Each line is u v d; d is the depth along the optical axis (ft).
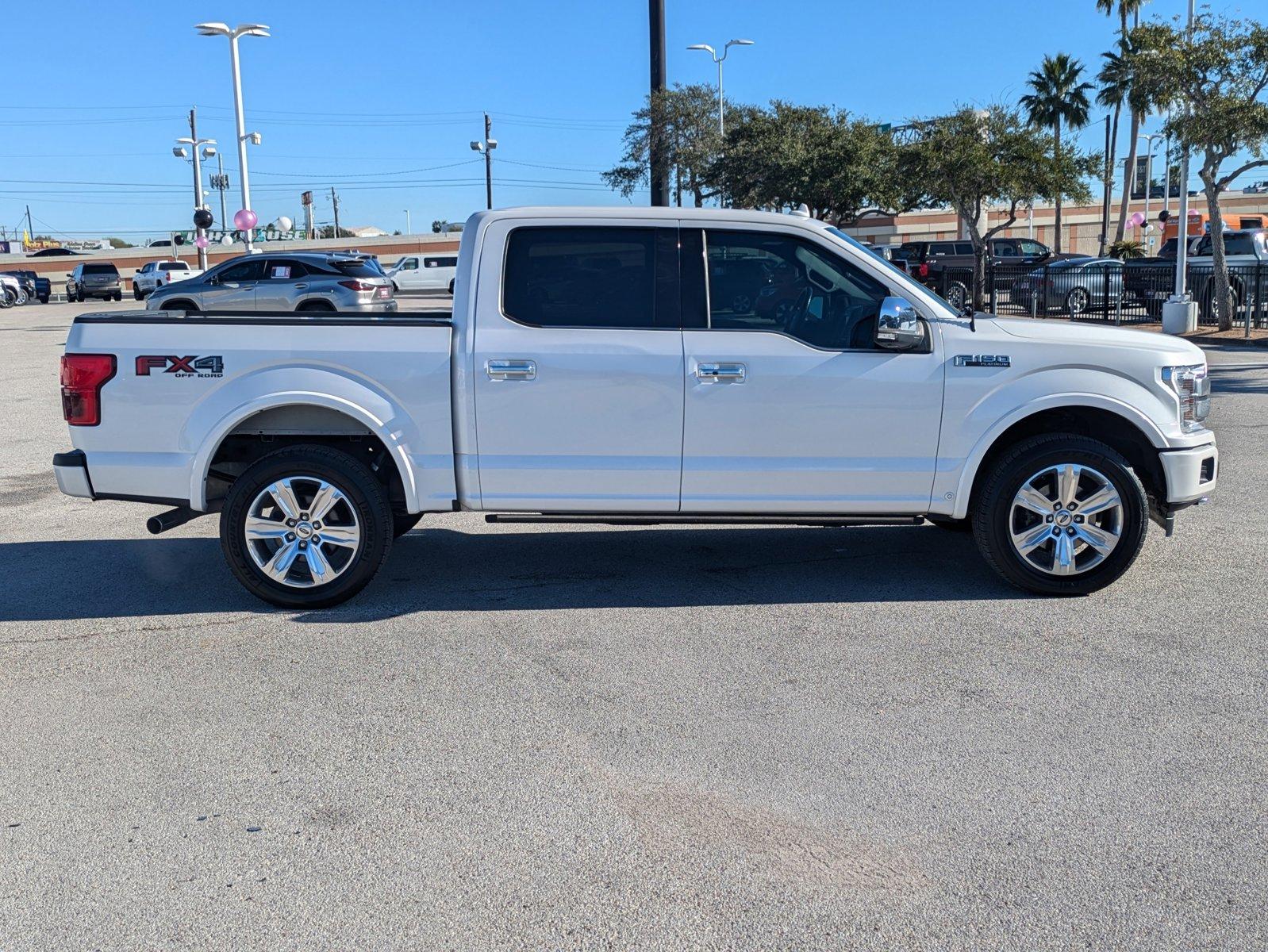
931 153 86.17
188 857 11.26
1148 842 11.27
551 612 18.71
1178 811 11.87
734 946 9.68
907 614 18.34
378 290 73.97
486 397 18.15
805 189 110.63
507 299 18.35
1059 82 166.09
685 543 23.16
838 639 17.21
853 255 18.43
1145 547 22.16
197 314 19.21
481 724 14.33
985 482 18.74
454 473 18.48
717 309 18.43
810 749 13.46
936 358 18.29
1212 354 57.98
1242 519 24.35
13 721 14.64
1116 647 16.67
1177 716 14.24
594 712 14.64
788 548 22.62
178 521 18.69
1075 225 219.00
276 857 11.23
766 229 18.42
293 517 18.66
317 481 18.54
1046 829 11.55
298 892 10.60
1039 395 18.34
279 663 16.55
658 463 18.33
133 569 21.84
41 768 13.28
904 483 18.52
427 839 11.54
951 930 9.87
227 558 18.74
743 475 18.37
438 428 18.34
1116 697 14.84
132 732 14.24
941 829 11.58
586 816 11.96
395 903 10.41
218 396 18.24
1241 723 13.99
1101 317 79.25
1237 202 217.77
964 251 120.98
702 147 114.62
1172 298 69.31
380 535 18.71
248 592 20.11
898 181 91.97
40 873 10.98
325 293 71.72
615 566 21.44
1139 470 19.56
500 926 10.02
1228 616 17.94
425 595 19.72
